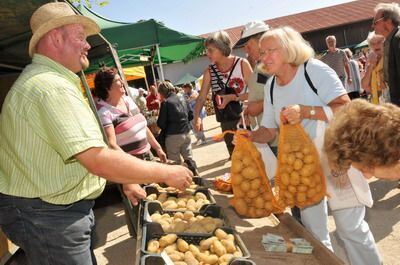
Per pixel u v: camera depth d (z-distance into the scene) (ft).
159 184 10.65
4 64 16.67
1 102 17.81
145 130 12.94
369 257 7.89
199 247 6.56
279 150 7.18
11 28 10.94
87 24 6.75
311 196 7.06
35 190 6.01
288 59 7.79
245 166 7.57
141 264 5.72
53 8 6.33
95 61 22.11
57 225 6.16
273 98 8.43
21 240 6.25
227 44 13.48
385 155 3.84
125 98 13.41
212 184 11.19
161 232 7.00
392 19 12.53
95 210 17.85
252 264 5.56
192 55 34.27
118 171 5.85
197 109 15.05
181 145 18.99
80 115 5.69
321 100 7.77
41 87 5.73
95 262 8.41
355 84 25.95
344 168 4.24
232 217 8.44
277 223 7.82
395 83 12.66
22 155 5.91
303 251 6.41
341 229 7.98
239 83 13.69
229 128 14.49
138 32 18.26
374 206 13.92
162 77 24.82
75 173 6.15
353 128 4.03
